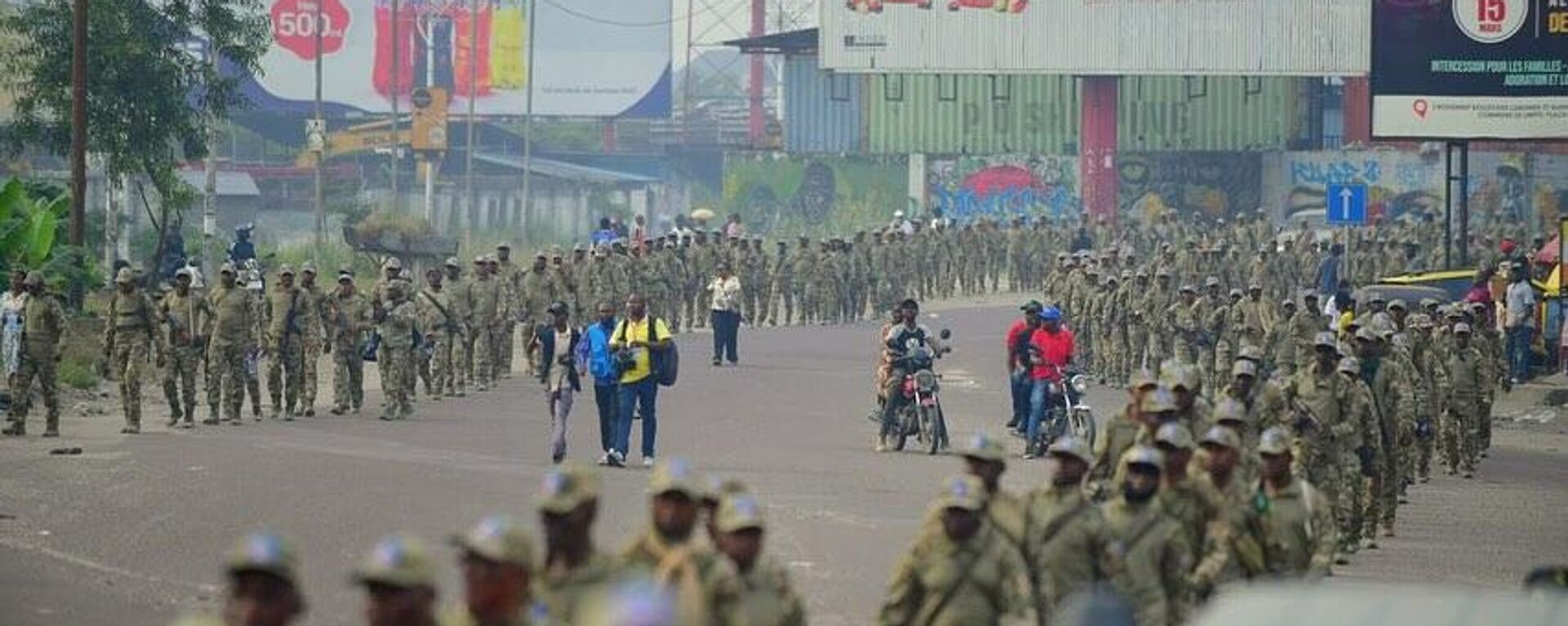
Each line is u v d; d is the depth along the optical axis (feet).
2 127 467.52
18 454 248.32
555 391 255.50
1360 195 471.62
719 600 96.94
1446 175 462.19
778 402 338.13
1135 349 399.44
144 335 277.23
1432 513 239.30
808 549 191.52
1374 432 197.98
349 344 309.83
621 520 204.64
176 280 287.28
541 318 391.24
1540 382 412.57
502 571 81.51
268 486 223.10
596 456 262.06
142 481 225.76
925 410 274.57
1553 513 240.32
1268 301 360.69
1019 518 119.96
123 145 444.14
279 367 301.84
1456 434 280.51
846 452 273.33
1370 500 203.92
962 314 565.94
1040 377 276.82
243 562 74.74
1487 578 188.34
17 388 269.85
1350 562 196.44
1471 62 450.30
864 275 565.12
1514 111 449.06
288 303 301.84
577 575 93.81
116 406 314.35
